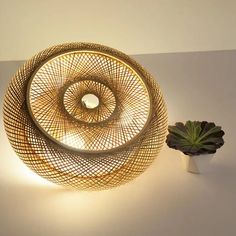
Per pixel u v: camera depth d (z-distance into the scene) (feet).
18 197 3.03
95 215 2.89
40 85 3.06
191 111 4.21
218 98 4.44
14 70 4.90
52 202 2.99
